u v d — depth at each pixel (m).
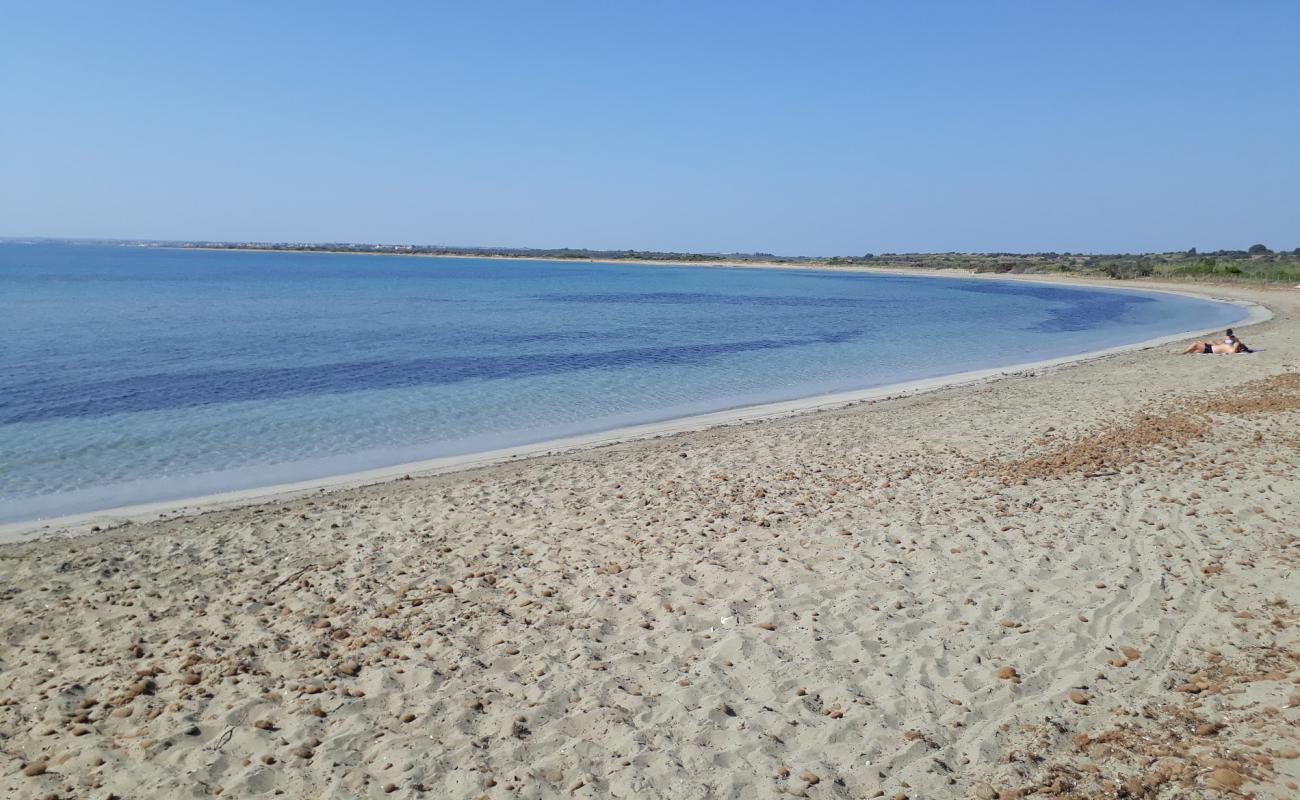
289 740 5.47
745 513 10.46
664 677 6.25
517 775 5.02
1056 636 6.64
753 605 7.55
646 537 9.62
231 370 25.23
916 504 10.51
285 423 18.06
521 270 155.75
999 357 30.58
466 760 5.18
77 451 15.35
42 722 5.78
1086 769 4.79
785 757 5.15
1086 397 19.20
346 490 12.68
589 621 7.32
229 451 15.49
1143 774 4.67
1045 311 55.88
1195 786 4.47
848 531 9.51
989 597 7.48
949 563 8.38
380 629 7.25
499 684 6.20
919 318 50.22
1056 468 11.90
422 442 16.38
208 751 5.34
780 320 48.12
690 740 5.37
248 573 8.88
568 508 11.06
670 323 45.00
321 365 26.67
